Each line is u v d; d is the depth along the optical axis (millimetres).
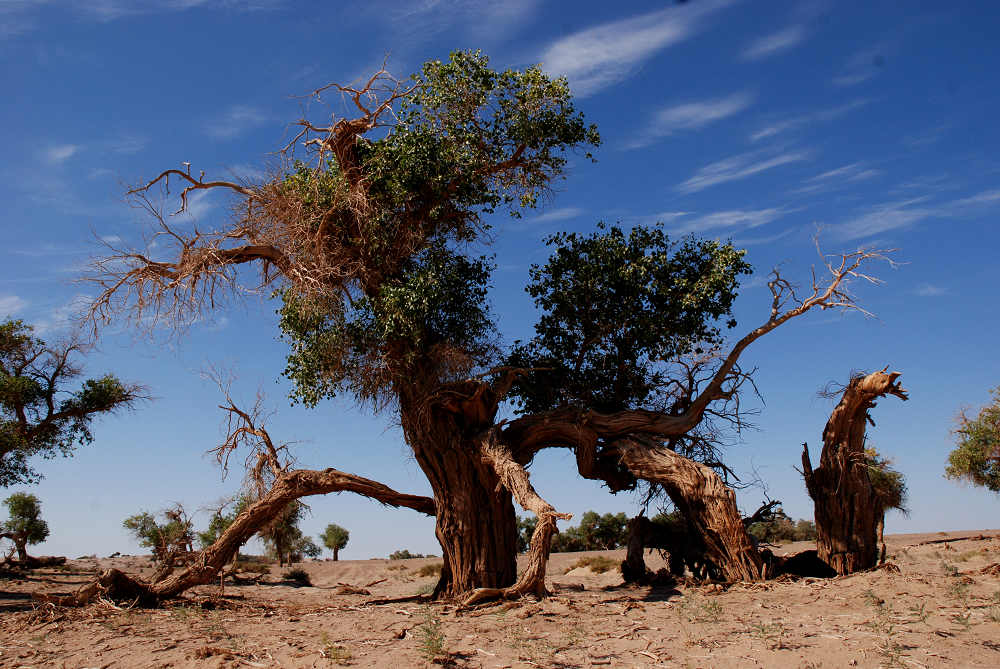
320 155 16125
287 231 15711
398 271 16391
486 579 15328
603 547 43719
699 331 16797
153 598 14703
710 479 14758
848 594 11266
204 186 16125
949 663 7398
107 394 24891
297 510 18281
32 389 23844
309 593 21188
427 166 16109
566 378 17312
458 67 16453
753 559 14336
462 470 15617
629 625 9953
